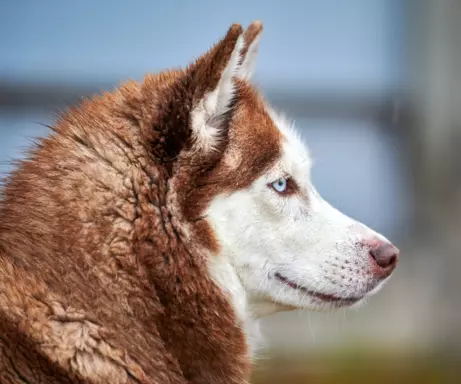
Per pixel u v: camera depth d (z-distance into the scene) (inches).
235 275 254.1
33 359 216.2
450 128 537.3
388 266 269.3
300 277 261.0
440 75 541.3
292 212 261.7
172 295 238.8
